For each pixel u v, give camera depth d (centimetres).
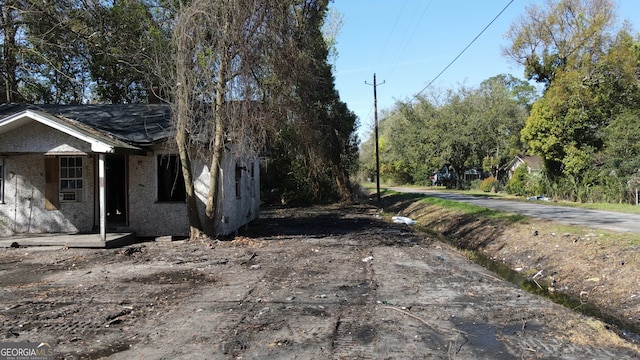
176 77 1216
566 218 1507
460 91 5278
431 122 5194
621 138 2541
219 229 1359
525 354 483
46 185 1340
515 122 5103
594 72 2834
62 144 1176
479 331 556
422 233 1598
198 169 1350
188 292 728
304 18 2280
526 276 1008
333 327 561
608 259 900
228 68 1177
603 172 2608
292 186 3047
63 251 1111
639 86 2812
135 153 1223
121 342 506
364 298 701
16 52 1962
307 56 1509
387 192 4262
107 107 1619
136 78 2278
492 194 3803
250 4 1146
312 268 935
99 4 1812
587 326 582
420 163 5450
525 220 1463
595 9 2958
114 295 707
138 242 1277
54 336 524
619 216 1584
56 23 1780
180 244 1224
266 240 1352
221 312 620
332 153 3042
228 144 1377
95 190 1350
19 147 1179
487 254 1299
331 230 1655
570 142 2891
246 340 513
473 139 5106
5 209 1339
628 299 727
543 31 3200
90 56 2216
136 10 1733
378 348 493
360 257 1077
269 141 1720
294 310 632
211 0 1120
